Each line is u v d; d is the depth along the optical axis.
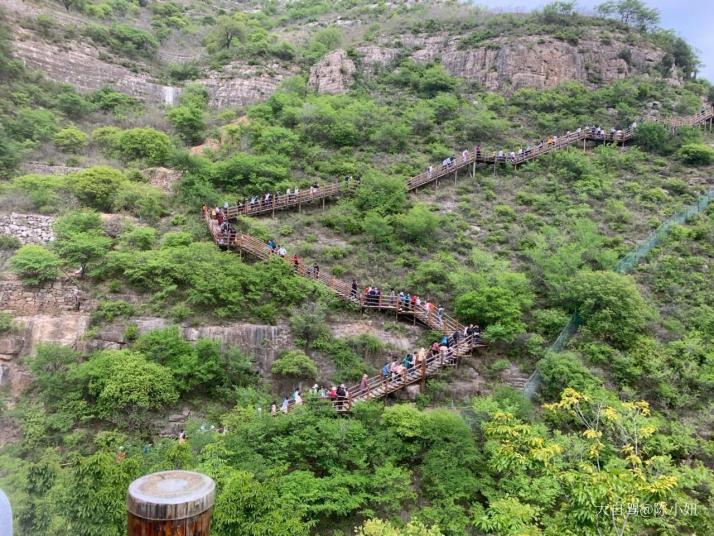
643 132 41.88
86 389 18.31
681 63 58.25
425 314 23.91
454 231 31.23
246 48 60.16
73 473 10.55
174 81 55.72
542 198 34.94
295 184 33.50
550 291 25.50
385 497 14.95
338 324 23.41
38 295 21.47
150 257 23.41
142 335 20.44
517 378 21.67
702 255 28.97
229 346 21.31
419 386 20.73
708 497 15.23
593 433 12.12
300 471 15.25
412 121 44.19
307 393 19.02
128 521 2.79
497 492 15.49
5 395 18.97
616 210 33.28
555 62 53.91
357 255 28.06
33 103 39.91
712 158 39.22
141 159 35.00
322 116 41.53
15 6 50.03
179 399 19.08
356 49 58.03
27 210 26.23
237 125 41.09
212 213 28.31
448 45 58.62
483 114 44.31
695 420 19.12
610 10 62.69
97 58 52.19
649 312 23.36
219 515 10.13
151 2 76.88
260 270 24.16
